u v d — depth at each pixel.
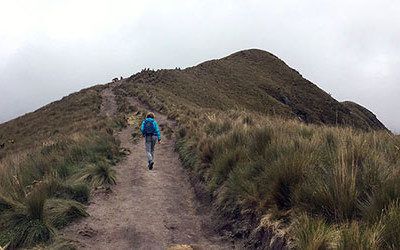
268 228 5.88
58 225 7.04
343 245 4.17
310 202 5.72
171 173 11.80
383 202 4.87
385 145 8.01
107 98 43.81
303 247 4.55
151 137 12.37
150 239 6.82
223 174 8.69
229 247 6.55
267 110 81.75
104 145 13.48
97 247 6.46
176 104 35.03
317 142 7.89
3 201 7.36
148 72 68.69
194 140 13.26
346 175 5.49
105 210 8.18
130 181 10.58
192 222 7.83
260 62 120.00
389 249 4.04
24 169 10.34
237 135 10.45
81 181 9.41
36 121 35.16
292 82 112.56
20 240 6.38
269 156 7.77
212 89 74.75
